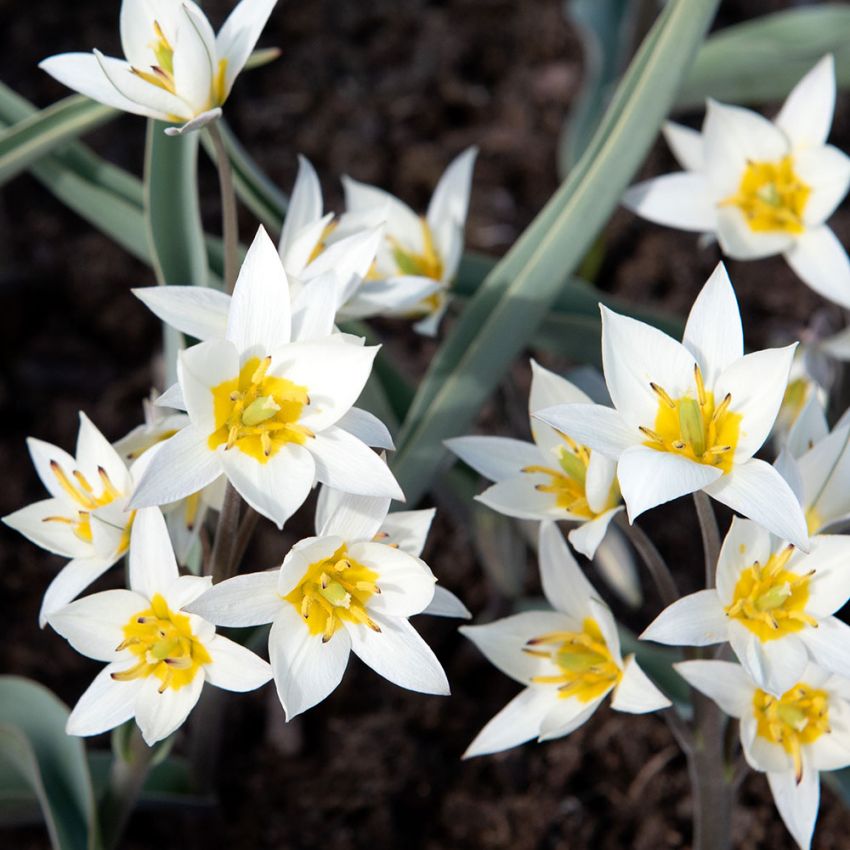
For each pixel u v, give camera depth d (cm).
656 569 38
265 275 35
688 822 49
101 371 60
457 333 44
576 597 39
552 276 44
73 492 39
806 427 40
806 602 36
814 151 45
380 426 35
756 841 49
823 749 38
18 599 53
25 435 58
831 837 49
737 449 35
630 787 50
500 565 50
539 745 50
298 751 50
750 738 38
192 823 49
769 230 45
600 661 39
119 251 63
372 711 51
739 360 35
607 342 35
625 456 34
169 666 36
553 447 39
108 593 36
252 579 35
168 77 37
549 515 38
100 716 36
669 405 35
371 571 36
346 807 49
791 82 55
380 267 45
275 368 35
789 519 34
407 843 49
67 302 62
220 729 46
